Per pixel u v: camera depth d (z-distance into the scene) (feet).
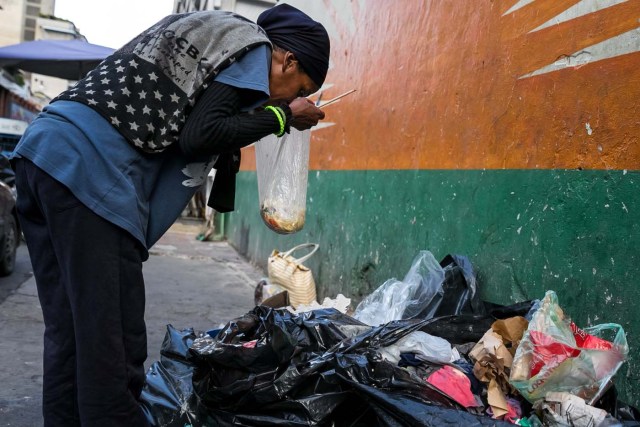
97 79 5.24
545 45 8.89
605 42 7.72
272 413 6.74
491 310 8.34
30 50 25.26
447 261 10.14
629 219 7.14
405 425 6.07
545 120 8.82
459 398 6.55
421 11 13.04
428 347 7.29
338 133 17.92
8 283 18.97
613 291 7.30
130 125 5.09
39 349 12.25
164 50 5.22
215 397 6.96
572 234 8.09
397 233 13.52
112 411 5.06
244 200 31.53
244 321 7.85
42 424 8.75
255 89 5.22
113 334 5.06
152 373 8.19
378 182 14.79
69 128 5.01
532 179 9.03
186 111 5.17
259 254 26.81
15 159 5.32
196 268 25.29
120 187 5.07
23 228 5.57
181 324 15.23
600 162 7.69
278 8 6.00
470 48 10.98
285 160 8.20
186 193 5.64
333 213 17.76
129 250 5.17
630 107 7.23
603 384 6.16
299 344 7.36
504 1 9.97
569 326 6.75
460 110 11.23
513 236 9.39
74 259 4.98
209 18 5.45
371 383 6.52
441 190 11.75
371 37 15.84
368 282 14.89
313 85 6.04
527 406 6.72
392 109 14.30
